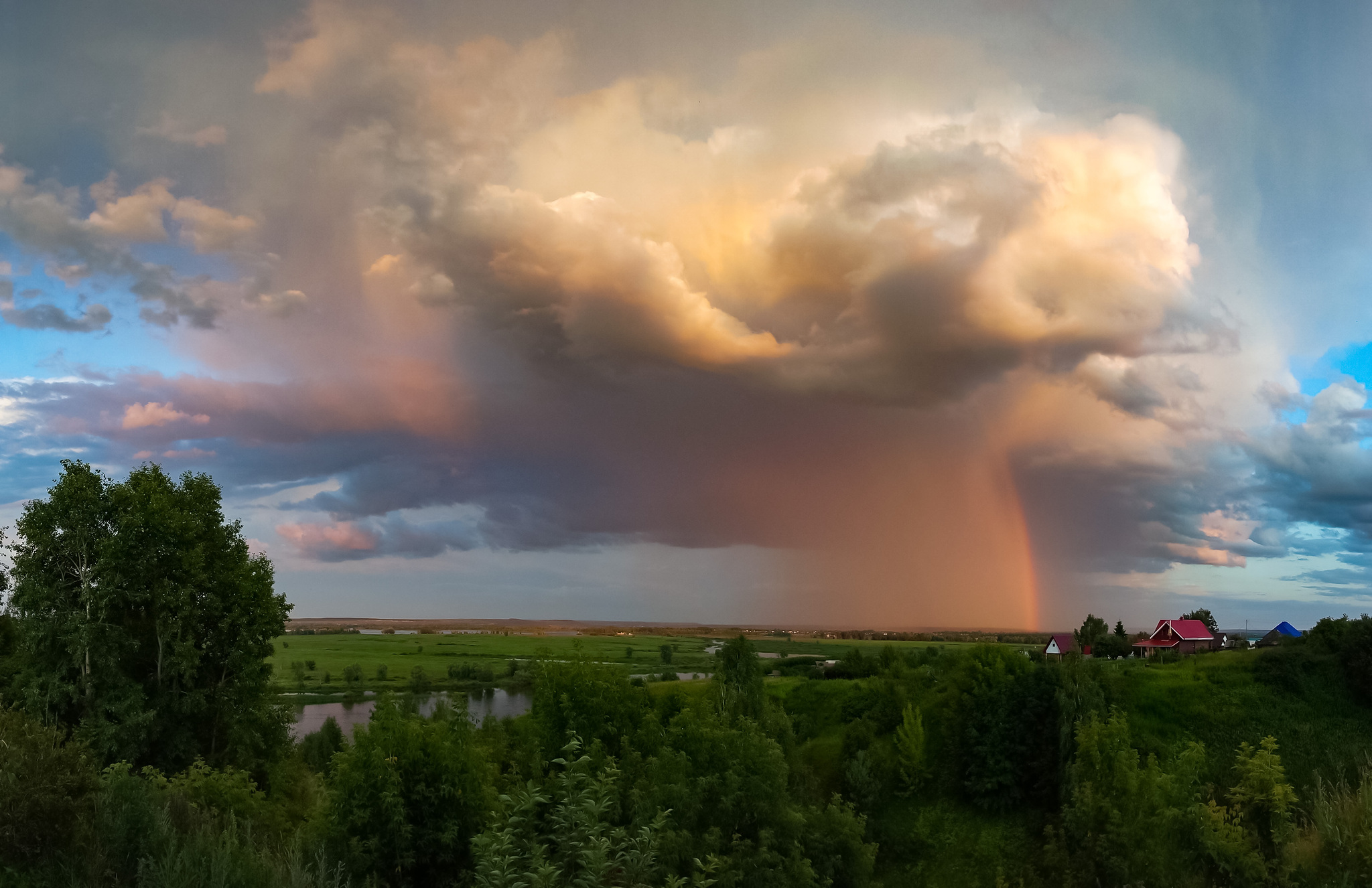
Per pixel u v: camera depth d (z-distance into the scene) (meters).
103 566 41.59
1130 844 23.09
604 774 12.50
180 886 11.84
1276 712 58.72
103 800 13.70
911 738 59.56
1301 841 19.95
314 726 109.06
